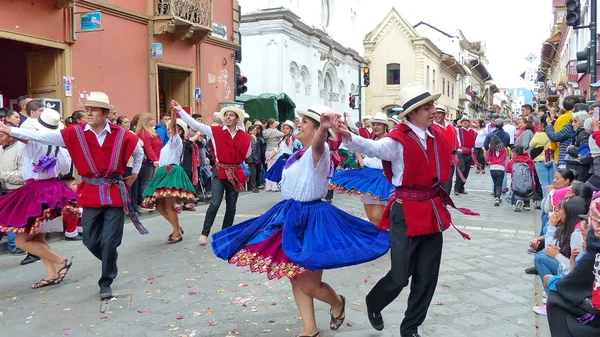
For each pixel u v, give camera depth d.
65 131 5.02
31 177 5.49
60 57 10.41
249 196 13.08
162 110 14.76
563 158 8.44
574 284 3.11
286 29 22.33
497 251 6.94
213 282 5.64
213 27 15.57
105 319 4.63
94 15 10.38
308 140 3.89
